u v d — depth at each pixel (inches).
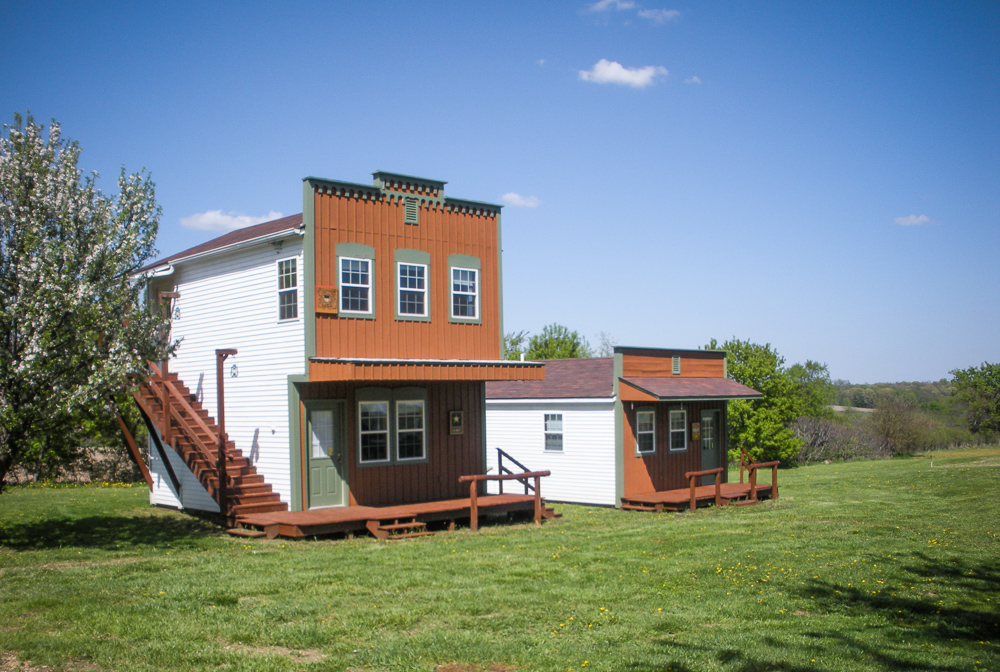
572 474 990.4
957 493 1004.6
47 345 572.7
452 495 827.4
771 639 374.0
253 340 762.8
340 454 745.6
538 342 2162.9
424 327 784.9
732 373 1723.7
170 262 867.4
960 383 2213.3
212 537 655.8
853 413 2728.8
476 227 837.2
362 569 518.6
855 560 572.4
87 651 334.0
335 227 723.4
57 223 607.8
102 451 1159.0
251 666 321.7
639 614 418.6
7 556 551.8
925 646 366.6
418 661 335.3
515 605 433.7
